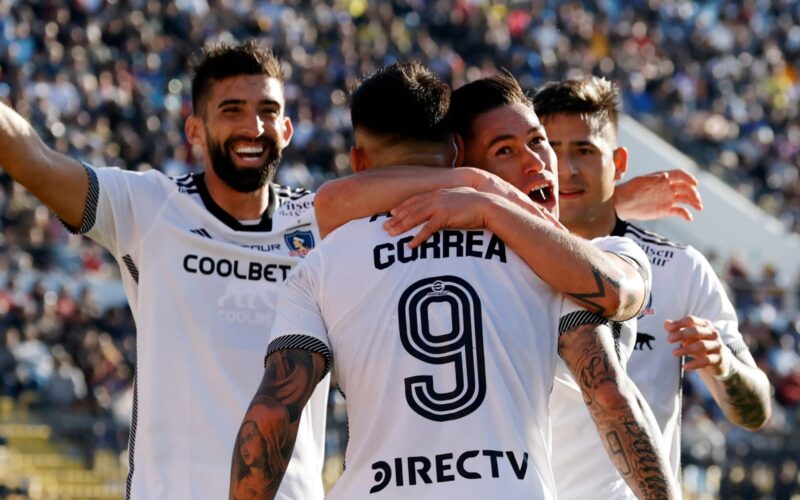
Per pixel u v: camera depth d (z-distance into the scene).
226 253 13.26
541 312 9.10
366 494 8.67
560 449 11.81
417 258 9.10
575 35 84.25
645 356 13.30
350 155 10.03
